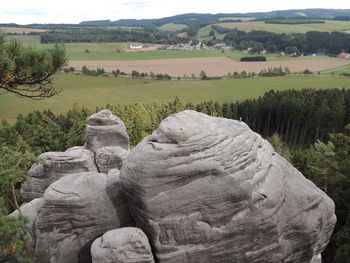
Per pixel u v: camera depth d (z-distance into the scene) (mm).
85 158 28609
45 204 15430
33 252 15875
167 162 14141
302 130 73500
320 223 17156
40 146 51062
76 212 15477
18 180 17297
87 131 32906
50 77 18938
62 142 55938
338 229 28609
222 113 84250
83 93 127000
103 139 32812
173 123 15094
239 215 14766
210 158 14375
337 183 31047
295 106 71188
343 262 24922
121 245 13805
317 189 18219
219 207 14500
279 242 15930
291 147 71062
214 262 14898
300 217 16469
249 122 83875
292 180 17375
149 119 72250
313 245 17156
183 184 14297
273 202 15219
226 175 14398
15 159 17859
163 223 14336
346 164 29688
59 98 116688
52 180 26875
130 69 173125
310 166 37594
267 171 16047
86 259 15875
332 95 78188
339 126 69125
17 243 14336
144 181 14203
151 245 14766
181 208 14336
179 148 14328
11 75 15688
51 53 17406
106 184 16359
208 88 138000
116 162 31016
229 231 14742
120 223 16109
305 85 134125
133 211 15461
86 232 15758
